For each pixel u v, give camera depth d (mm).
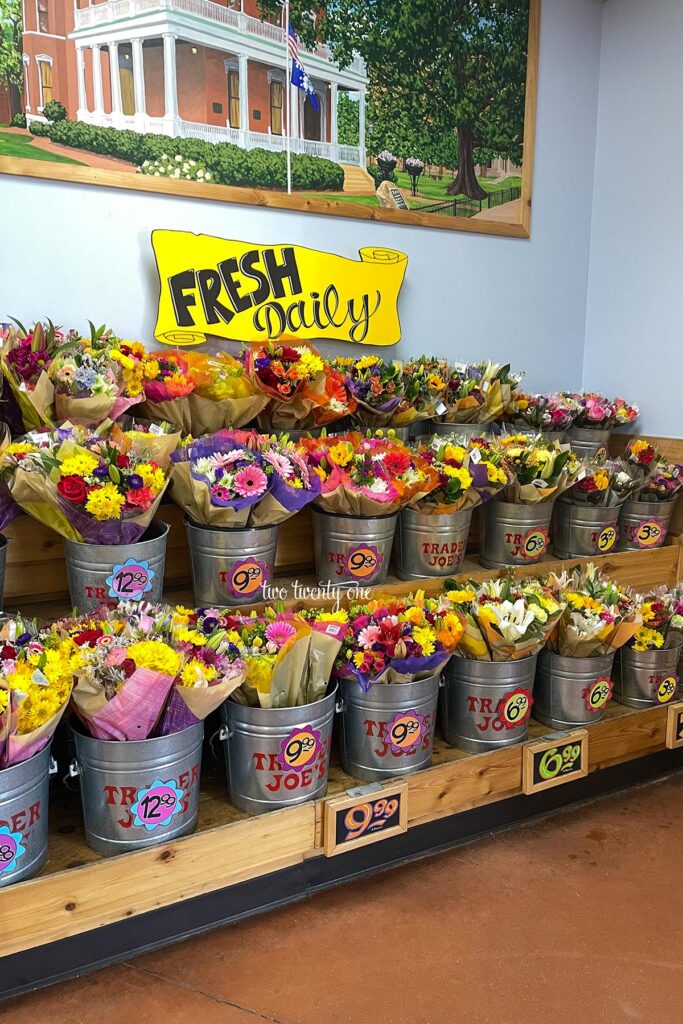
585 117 3314
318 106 2662
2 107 2162
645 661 2426
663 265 3109
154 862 1595
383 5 2736
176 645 1619
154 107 2375
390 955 1690
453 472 2193
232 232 2555
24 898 1462
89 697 1513
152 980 1596
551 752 2172
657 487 2818
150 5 2324
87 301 2350
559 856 2088
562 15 3166
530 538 2500
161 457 1880
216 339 2543
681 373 3070
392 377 2543
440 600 2070
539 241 3271
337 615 1820
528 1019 1533
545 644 2256
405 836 2029
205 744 2061
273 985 1591
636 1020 1541
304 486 1957
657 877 2006
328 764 1890
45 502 1755
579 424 3119
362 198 2791
